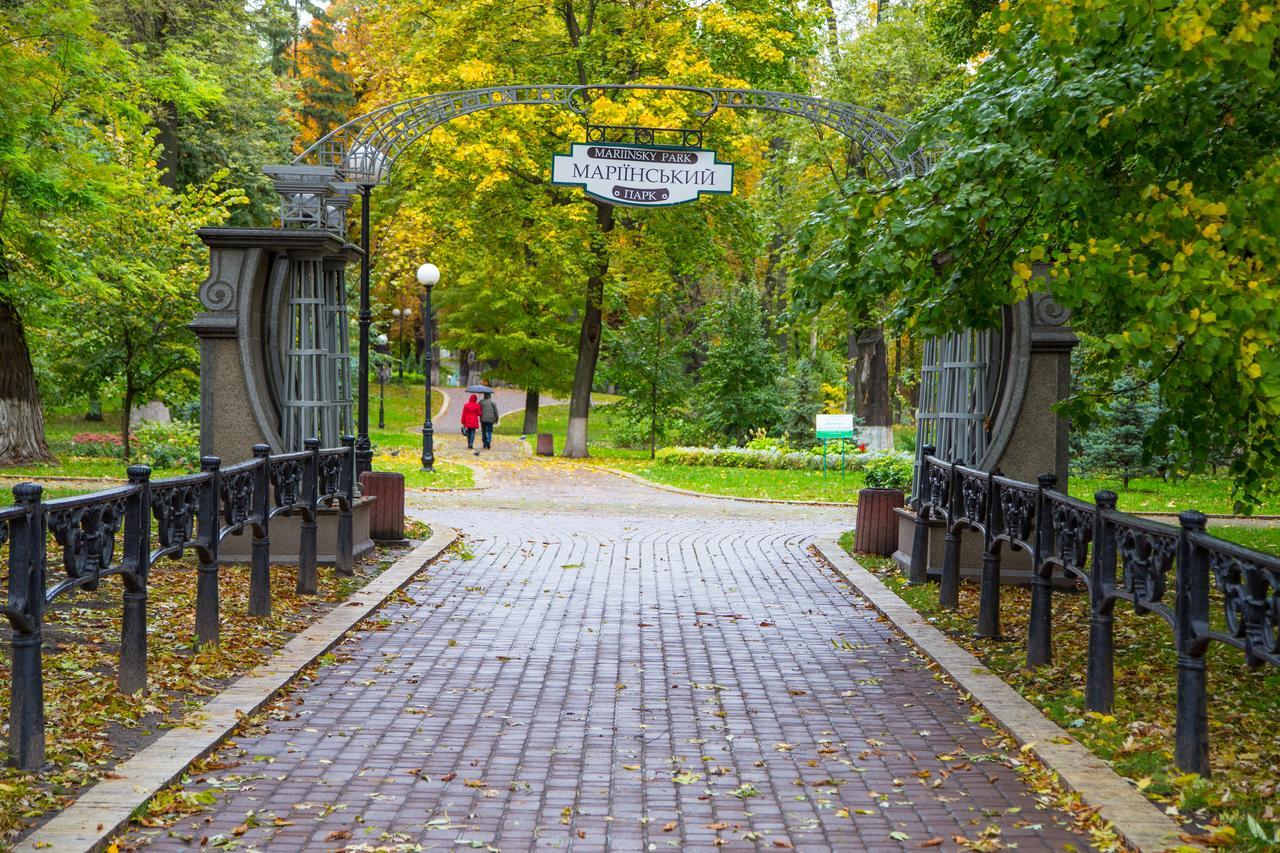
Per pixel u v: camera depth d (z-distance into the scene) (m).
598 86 13.35
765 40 30.14
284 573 11.78
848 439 34.38
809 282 8.30
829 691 7.71
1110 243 7.22
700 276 36.88
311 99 50.16
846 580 12.74
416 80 30.25
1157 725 6.51
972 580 12.09
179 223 25.91
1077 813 5.23
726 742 6.47
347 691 7.48
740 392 38.16
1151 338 7.02
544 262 33.88
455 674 8.06
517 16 30.94
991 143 7.63
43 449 24.89
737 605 11.21
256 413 11.98
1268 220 6.69
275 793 5.46
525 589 11.93
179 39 32.75
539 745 6.35
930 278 8.74
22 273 19.41
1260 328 6.62
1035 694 7.40
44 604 5.45
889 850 4.85
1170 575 13.57
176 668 7.50
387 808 5.29
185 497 7.52
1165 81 6.90
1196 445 8.70
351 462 12.04
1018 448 11.77
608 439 50.38
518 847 4.84
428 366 28.97
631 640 9.40
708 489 26.14
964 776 5.85
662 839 4.95
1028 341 11.69
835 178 28.28
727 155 29.41
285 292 12.48
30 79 15.65
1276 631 4.75
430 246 35.91
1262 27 6.20
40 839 4.59
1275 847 4.67
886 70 33.47
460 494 24.03
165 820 5.02
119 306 24.41
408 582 11.97
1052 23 6.95
